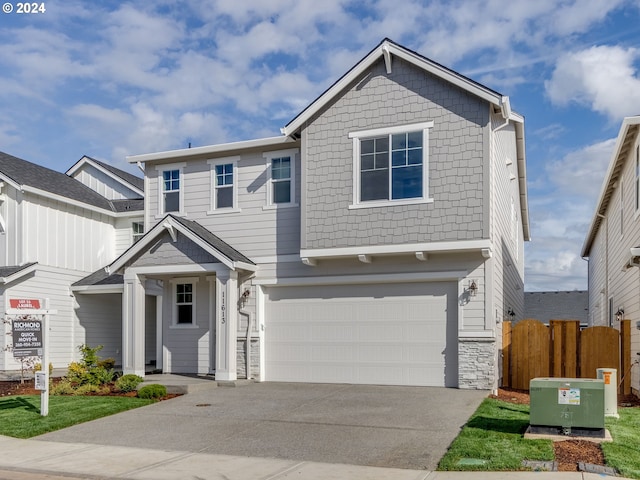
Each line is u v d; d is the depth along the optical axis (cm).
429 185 1483
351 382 1612
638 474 759
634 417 1130
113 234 2430
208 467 870
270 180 1756
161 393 1435
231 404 1330
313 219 1590
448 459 845
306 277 1669
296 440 1007
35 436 1105
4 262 2053
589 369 1521
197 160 1859
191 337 1856
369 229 1530
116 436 1084
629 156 1675
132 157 1900
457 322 1516
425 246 1471
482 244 1425
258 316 1711
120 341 2430
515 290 2302
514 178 2200
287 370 1684
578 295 4144
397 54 1515
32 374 1905
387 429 1055
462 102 1472
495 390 1454
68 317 2186
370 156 1552
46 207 2134
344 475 809
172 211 1880
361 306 1620
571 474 765
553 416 941
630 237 1670
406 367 1560
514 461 820
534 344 1564
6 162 2181
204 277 1855
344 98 1588
